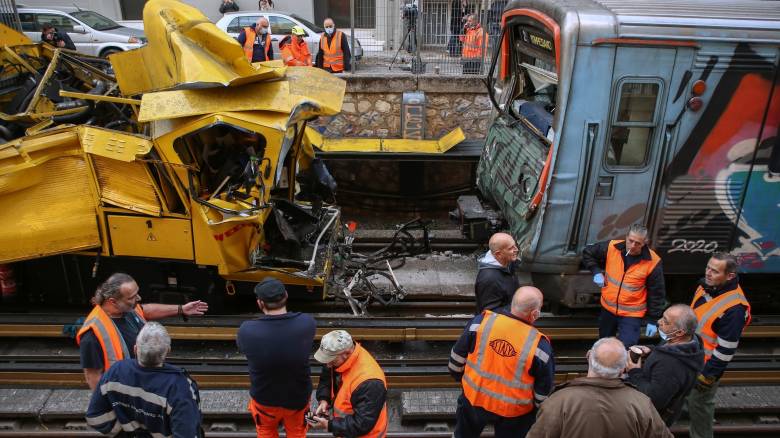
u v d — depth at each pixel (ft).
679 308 11.87
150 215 16.87
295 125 17.62
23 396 16.52
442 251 24.94
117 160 16.38
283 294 11.89
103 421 10.50
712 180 17.51
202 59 15.66
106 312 12.00
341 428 10.89
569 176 16.98
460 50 31.19
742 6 17.43
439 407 16.37
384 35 34.35
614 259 15.97
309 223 20.58
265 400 12.23
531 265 18.07
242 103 15.97
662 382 11.72
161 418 10.29
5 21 30.14
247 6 51.19
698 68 16.35
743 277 20.57
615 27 15.79
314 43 40.83
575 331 18.89
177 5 17.61
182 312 14.07
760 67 16.52
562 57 16.06
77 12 43.88
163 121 16.08
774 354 19.25
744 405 16.74
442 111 31.35
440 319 19.65
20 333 18.37
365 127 31.55
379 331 18.61
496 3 30.48
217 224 16.17
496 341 11.61
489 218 21.27
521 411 11.87
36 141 15.88
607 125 16.60
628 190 17.37
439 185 30.37
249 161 16.38
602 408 9.63
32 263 18.70
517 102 21.88
